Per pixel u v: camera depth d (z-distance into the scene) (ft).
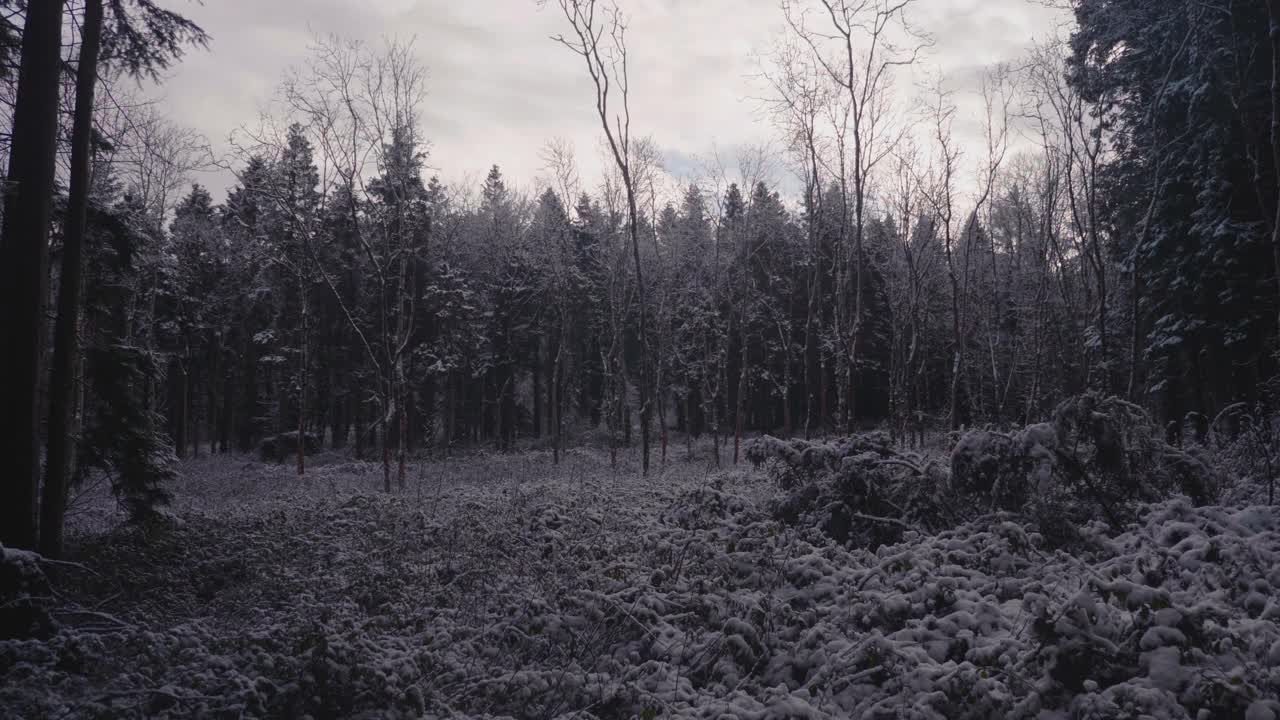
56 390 29.43
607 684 19.15
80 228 30.09
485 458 123.65
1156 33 72.38
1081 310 120.88
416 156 84.12
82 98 30.27
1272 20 36.14
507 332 162.71
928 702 15.72
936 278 145.69
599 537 33.86
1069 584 20.29
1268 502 27.14
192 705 15.64
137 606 28.14
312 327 128.47
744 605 22.56
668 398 185.26
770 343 156.87
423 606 27.32
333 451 147.84
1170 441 56.85
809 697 17.58
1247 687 12.97
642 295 83.51
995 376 116.57
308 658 17.56
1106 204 87.81
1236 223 61.87
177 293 139.54
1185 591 17.56
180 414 143.64
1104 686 14.89
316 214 99.25
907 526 29.19
